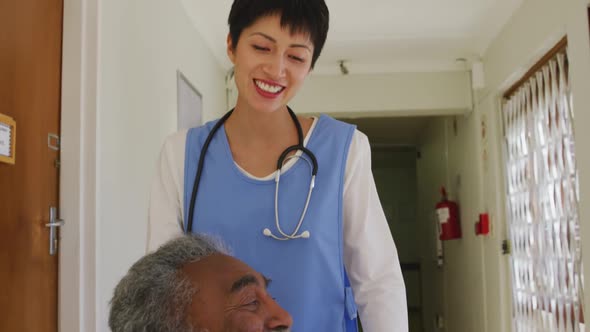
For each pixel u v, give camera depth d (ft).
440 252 17.34
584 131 6.50
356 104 13.14
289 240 3.34
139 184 6.84
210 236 2.70
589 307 6.48
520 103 10.06
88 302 5.29
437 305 18.53
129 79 6.50
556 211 8.21
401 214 25.12
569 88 7.63
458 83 13.00
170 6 8.43
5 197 4.18
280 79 3.13
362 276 3.56
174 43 8.64
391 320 3.41
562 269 8.00
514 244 10.57
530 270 9.57
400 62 13.03
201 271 2.32
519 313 10.27
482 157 12.16
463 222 14.16
